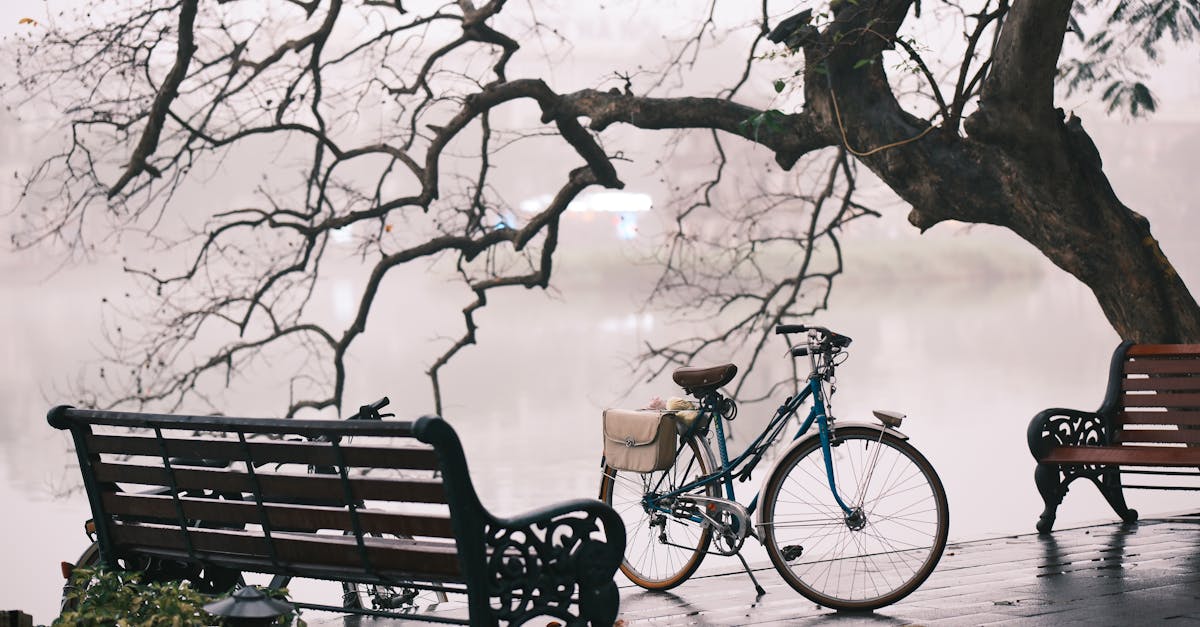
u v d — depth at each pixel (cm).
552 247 1101
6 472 2798
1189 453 583
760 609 449
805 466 468
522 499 2498
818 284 1212
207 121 1057
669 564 493
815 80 773
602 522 327
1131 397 634
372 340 7631
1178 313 695
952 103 711
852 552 511
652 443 469
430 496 297
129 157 1050
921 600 454
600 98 955
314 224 1121
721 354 1611
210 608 286
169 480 346
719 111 880
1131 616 411
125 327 1088
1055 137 690
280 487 324
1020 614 421
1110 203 704
